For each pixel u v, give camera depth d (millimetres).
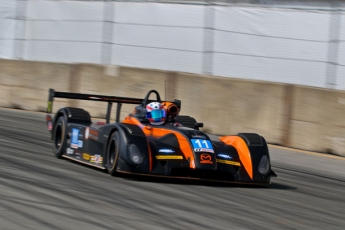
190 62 64688
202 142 28531
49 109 35281
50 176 27125
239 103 50531
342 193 31703
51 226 19047
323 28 57625
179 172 27938
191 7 64688
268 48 60469
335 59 57000
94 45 70562
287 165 39844
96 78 58594
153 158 27703
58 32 72750
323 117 46188
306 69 58531
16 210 20594
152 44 67062
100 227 19375
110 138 29141
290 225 22406
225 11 62656
